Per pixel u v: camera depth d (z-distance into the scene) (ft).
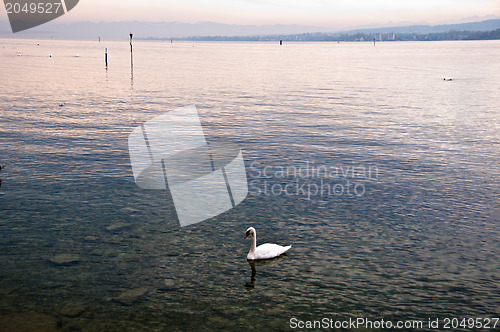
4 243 63.82
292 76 354.33
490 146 128.57
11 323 46.34
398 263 60.95
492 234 70.33
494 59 644.27
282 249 63.31
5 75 313.32
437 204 83.05
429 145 128.88
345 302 52.01
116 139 128.67
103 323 47.06
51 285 53.67
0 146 116.78
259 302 51.65
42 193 84.07
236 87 270.87
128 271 57.52
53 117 159.33
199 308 50.21
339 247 65.67
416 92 256.73
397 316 49.52
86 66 429.38
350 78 342.44
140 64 478.18
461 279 57.06
